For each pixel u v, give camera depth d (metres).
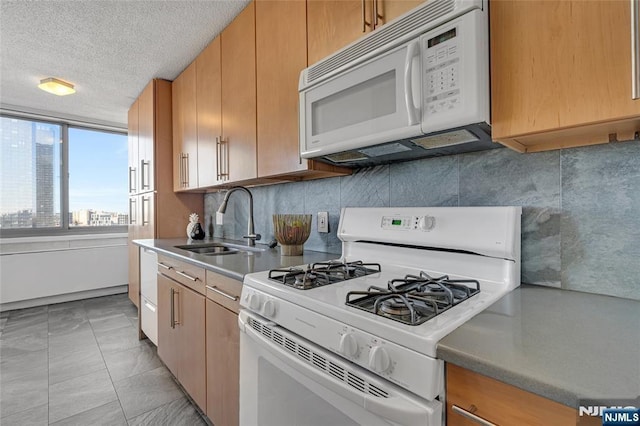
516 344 0.58
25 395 1.84
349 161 1.40
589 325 0.67
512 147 0.94
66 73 2.69
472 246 1.01
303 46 1.41
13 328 2.88
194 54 2.37
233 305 1.30
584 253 0.92
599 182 0.89
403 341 0.63
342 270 1.16
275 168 1.58
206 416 1.58
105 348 2.47
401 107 0.95
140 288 2.64
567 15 0.71
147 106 2.92
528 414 0.50
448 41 0.84
